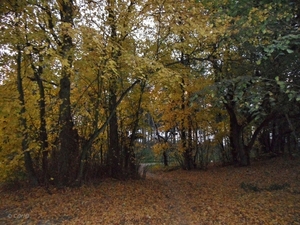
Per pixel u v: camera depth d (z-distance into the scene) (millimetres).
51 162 10859
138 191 11000
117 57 8969
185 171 21766
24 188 10352
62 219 7328
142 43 11422
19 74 9656
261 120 18297
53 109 11062
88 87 10805
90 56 8648
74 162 10930
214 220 7270
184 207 8781
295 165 16016
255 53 9266
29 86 10984
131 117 15125
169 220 7379
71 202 8734
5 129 9570
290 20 7211
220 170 19469
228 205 8680
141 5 9609
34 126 10617
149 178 16203
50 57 7770
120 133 14891
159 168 26266
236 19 8078
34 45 8281
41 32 8422
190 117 20109
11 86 10039
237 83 6625
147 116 18641
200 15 9156
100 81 10883
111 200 9258
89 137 12008
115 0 9664
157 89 15891
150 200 9648
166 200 9805
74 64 8852
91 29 7938
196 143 21766
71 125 10930
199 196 10453
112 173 13875
